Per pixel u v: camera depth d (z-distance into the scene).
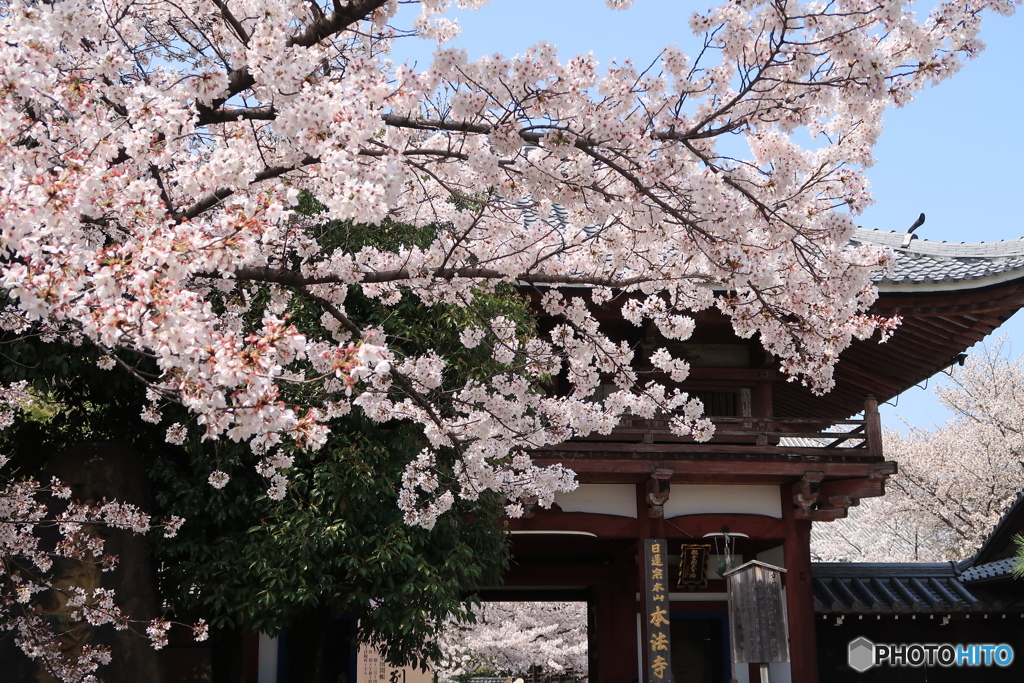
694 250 5.80
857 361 13.17
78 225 4.35
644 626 11.99
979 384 28.03
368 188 4.14
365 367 3.85
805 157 5.29
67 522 7.29
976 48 4.95
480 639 25.09
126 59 4.69
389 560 8.34
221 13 5.54
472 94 5.01
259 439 4.46
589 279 6.30
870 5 4.85
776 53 4.78
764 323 5.95
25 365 7.74
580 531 11.99
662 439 12.61
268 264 6.25
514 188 5.44
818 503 12.68
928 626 14.28
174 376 4.01
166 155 4.68
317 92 4.32
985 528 25.05
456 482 8.39
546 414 6.90
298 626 10.99
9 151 4.55
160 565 9.11
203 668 10.79
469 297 6.59
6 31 4.49
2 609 7.36
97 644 7.79
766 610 11.00
